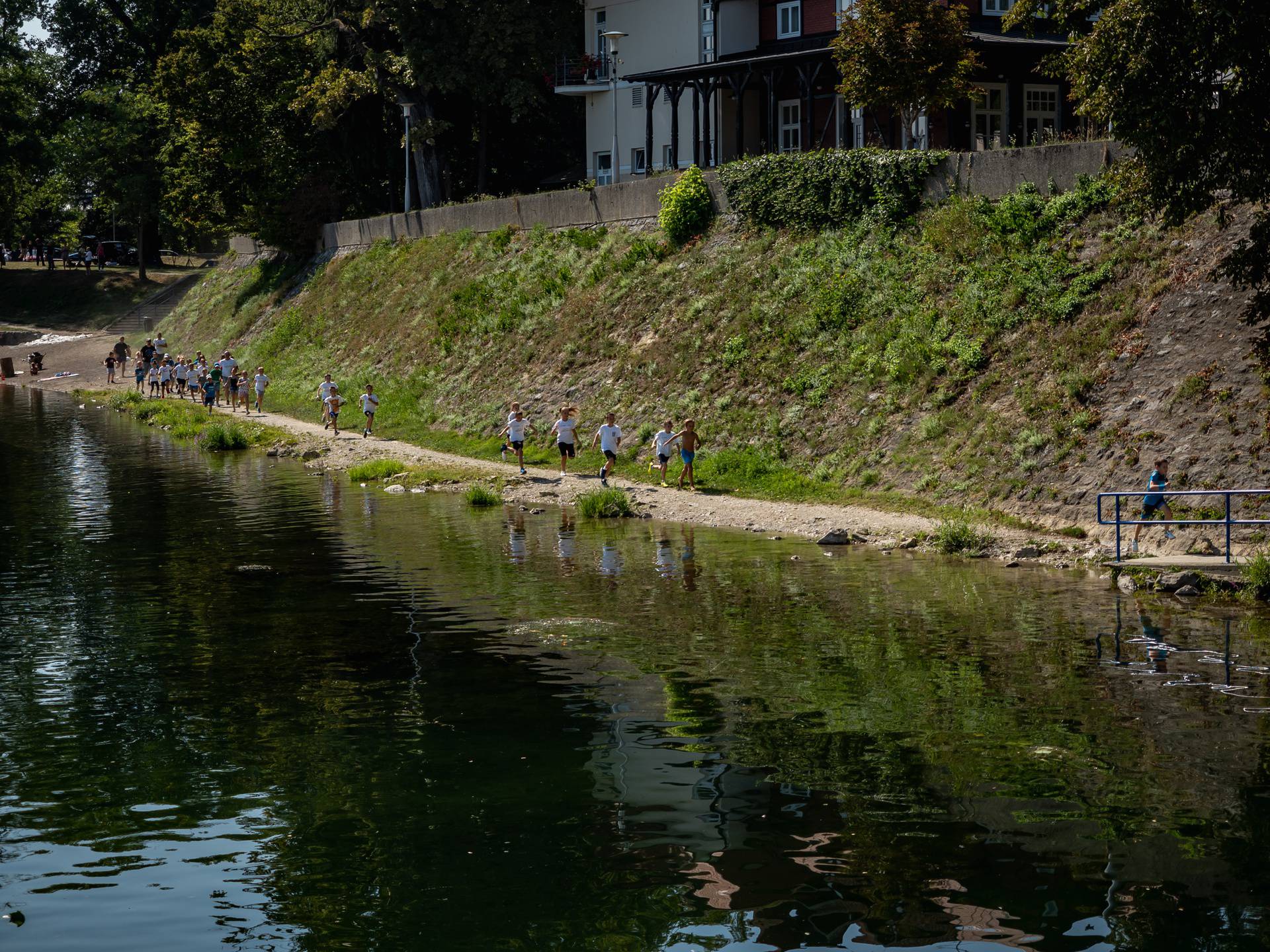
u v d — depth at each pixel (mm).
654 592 19188
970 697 13469
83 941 8344
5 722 12977
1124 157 27344
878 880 9062
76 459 38250
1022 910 8539
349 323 53938
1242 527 20234
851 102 36000
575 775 11312
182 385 57156
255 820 10336
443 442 38594
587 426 34812
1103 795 10570
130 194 86188
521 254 46094
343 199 65812
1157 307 24562
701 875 9203
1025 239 28641
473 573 20844
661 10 54438
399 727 12758
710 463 30062
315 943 8281
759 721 12797
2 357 72438
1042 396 25078
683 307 36062
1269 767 11117
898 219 32594
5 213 91375
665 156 55062
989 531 22781
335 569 21266
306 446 39406
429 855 9633
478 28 54625
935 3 34969
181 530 25375
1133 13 18516
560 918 8562
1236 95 18812
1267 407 21172
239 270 73188
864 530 23781
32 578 20500
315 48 63938
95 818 10414
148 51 92625
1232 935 8133
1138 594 18672
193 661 15352
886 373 28844
